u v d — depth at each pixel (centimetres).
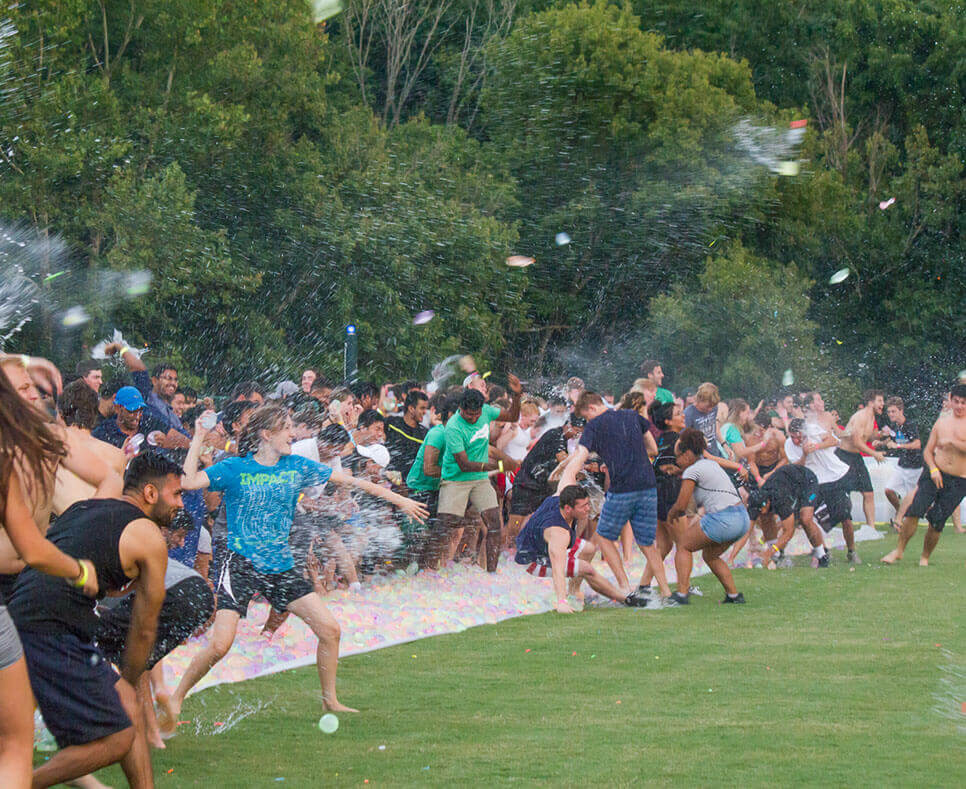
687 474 1892
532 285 7175
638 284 7156
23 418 745
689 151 6925
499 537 2162
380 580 2000
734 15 8700
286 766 985
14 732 712
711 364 6756
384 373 6288
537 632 1631
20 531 746
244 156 5975
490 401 2434
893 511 3381
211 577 1608
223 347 5666
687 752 1017
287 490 1159
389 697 1239
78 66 5378
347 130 6694
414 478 2156
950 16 9025
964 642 1536
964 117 8794
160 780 945
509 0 8006
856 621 1714
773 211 7562
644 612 1816
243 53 5847
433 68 8688
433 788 922
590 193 7056
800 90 9031
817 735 1073
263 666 1392
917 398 8175
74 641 813
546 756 1008
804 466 2428
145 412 1666
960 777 938
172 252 5138
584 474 2283
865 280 8375
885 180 8869
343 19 8125
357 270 6184
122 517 850
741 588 2091
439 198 6738
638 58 7000
